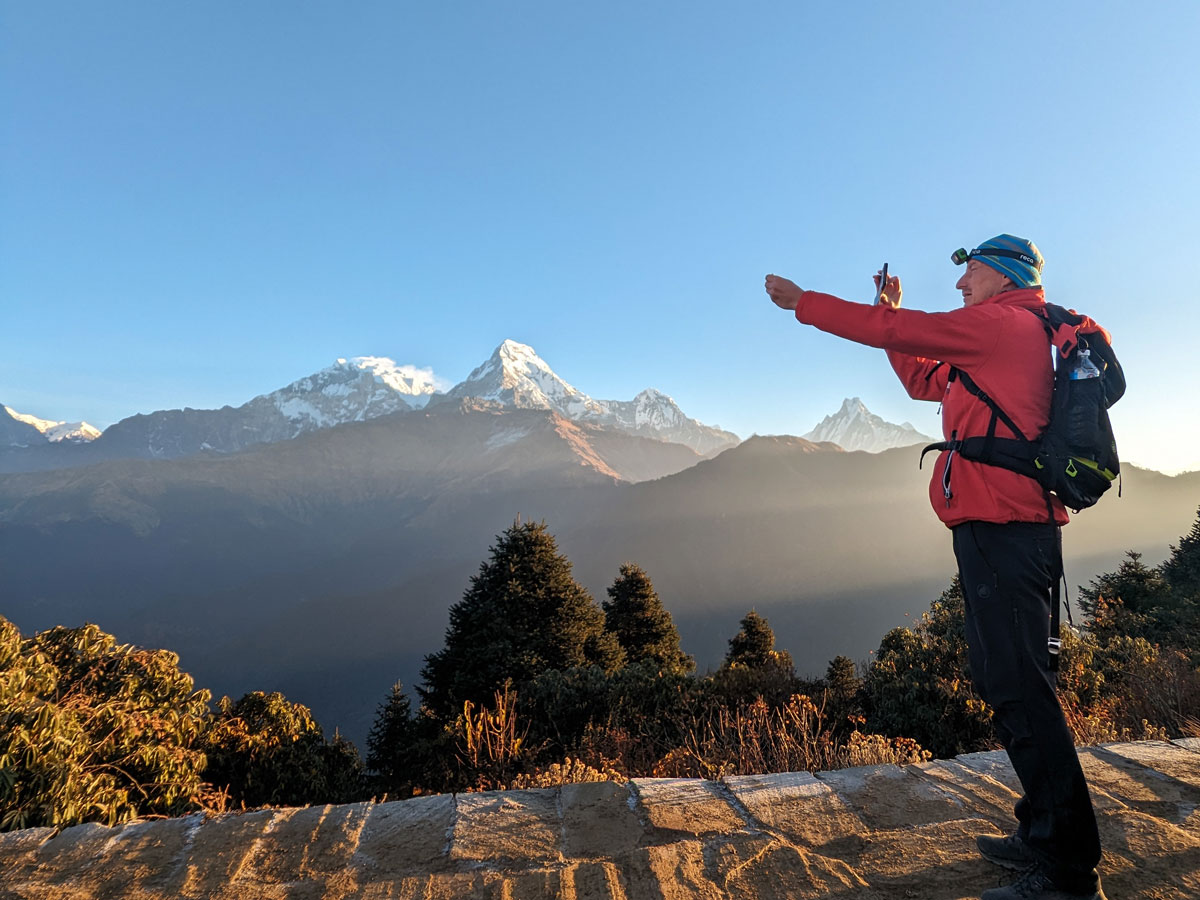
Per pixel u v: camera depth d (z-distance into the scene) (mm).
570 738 12125
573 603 25297
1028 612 1952
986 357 2023
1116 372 2055
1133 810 2418
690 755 6000
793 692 12727
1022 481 1960
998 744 10102
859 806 2512
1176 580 30859
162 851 2311
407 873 2146
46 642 8336
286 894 2039
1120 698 7070
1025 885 1897
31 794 4613
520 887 2039
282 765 11086
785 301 2266
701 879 2062
